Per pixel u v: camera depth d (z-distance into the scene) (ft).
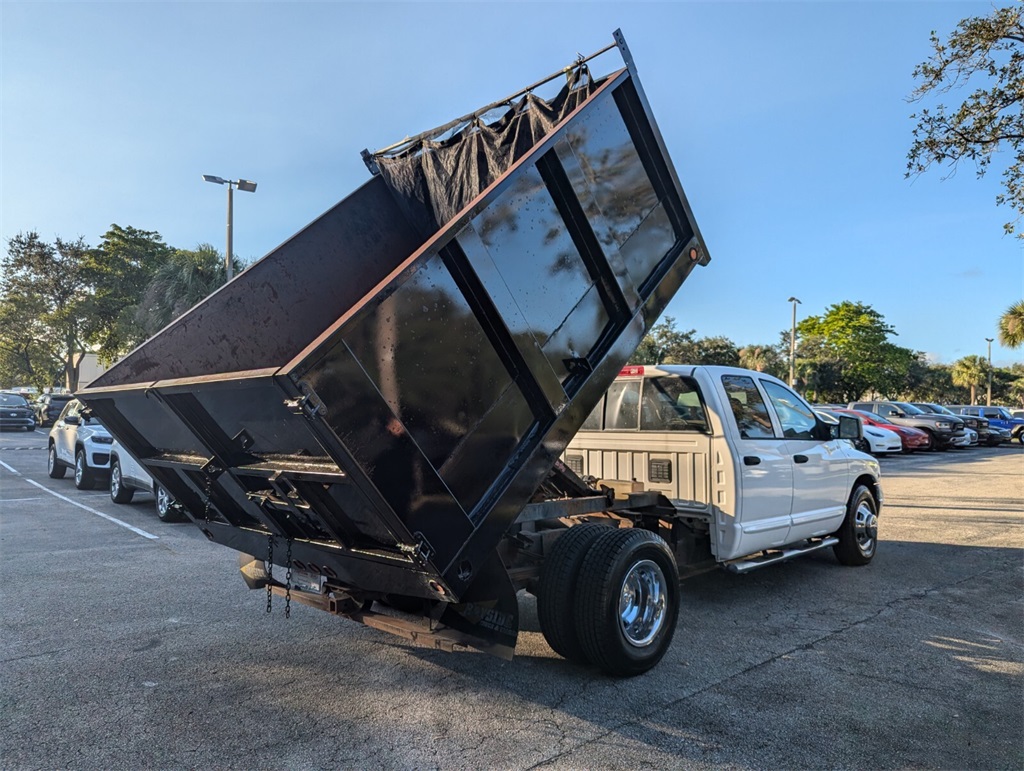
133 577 21.99
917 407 97.71
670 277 14.97
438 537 10.14
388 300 9.46
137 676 13.87
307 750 10.79
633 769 10.27
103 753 10.68
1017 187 37.45
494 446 11.20
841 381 186.80
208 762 10.41
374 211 17.30
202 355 14.42
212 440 12.12
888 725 11.84
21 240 155.43
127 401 13.08
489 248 10.98
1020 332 132.67
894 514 36.68
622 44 13.61
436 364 10.19
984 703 12.78
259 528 14.06
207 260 88.33
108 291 151.64
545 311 12.03
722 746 11.03
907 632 16.94
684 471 19.36
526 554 13.75
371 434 9.24
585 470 21.91
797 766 10.44
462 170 16.47
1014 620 17.94
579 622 13.38
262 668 14.33
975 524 33.47
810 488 21.48
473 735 11.33
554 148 12.21
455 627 12.03
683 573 18.78
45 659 14.79
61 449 49.06
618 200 13.64
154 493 34.91
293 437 10.37
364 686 13.39
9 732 11.39
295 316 15.70
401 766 10.29
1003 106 37.01
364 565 11.88
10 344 162.50
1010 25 35.83
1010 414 114.52
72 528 30.76
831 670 14.38
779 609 18.94
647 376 20.47
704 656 15.19
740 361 186.39
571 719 11.96
